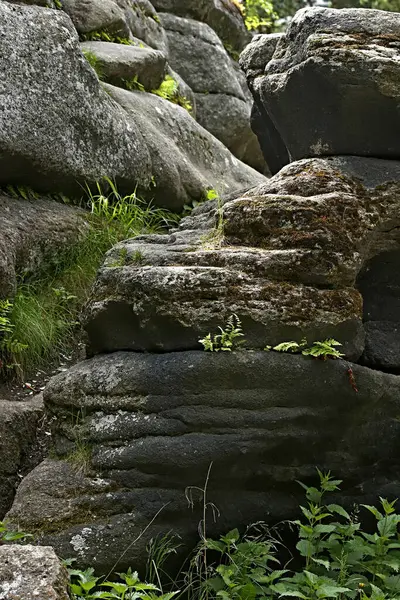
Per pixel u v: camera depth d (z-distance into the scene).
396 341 5.52
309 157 5.75
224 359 4.77
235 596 4.35
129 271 5.16
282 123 5.97
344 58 5.27
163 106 9.45
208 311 4.86
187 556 4.73
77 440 4.97
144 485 4.73
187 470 4.70
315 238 5.01
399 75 5.30
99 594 3.97
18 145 7.04
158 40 11.73
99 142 7.84
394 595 4.43
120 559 4.60
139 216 8.03
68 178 7.60
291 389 4.85
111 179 7.97
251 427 4.77
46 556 3.71
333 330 5.00
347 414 5.00
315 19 5.50
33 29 7.35
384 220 5.38
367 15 5.46
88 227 7.52
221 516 4.79
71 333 6.90
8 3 7.30
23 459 5.52
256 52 6.50
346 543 4.68
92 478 4.79
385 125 5.46
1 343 6.30
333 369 4.93
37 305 6.74
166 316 4.88
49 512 4.70
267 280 4.96
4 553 3.71
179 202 8.84
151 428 4.75
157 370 4.81
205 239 5.54
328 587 4.13
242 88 13.48
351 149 5.56
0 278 6.33
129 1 11.12
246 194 5.69
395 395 5.23
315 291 4.98
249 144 12.97
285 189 5.38
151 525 4.68
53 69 7.43
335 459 5.02
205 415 4.72
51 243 7.10
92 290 5.42
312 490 4.81
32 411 5.71
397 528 5.11
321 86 5.43
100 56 9.09
